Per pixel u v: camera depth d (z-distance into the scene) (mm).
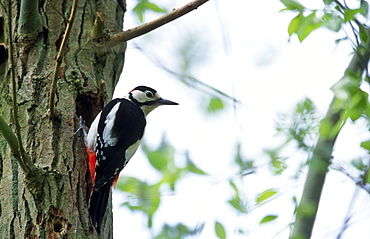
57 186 9219
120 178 12672
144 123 12312
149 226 11719
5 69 10500
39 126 9734
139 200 12047
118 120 11547
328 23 9742
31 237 8711
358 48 9766
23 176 9227
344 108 9508
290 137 10977
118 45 11523
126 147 11398
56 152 9570
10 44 8359
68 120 9992
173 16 10539
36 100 9961
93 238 9133
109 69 11195
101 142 10734
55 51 10570
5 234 8797
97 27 10523
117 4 12039
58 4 11039
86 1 11367
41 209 8938
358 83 9391
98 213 9633
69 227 8945
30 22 10336
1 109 10031
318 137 10562
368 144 10086
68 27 8859
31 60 10359
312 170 10133
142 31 10695
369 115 9703
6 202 9055
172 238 11398
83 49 10797
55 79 9258
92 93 10555
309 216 9773
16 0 10930
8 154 9531
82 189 9539
